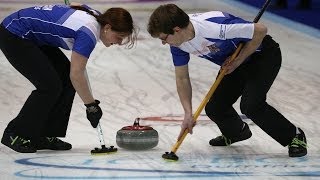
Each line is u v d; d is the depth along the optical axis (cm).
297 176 1087
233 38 1105
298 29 3023
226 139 1286
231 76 1212
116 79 2028
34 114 1203
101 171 1111
